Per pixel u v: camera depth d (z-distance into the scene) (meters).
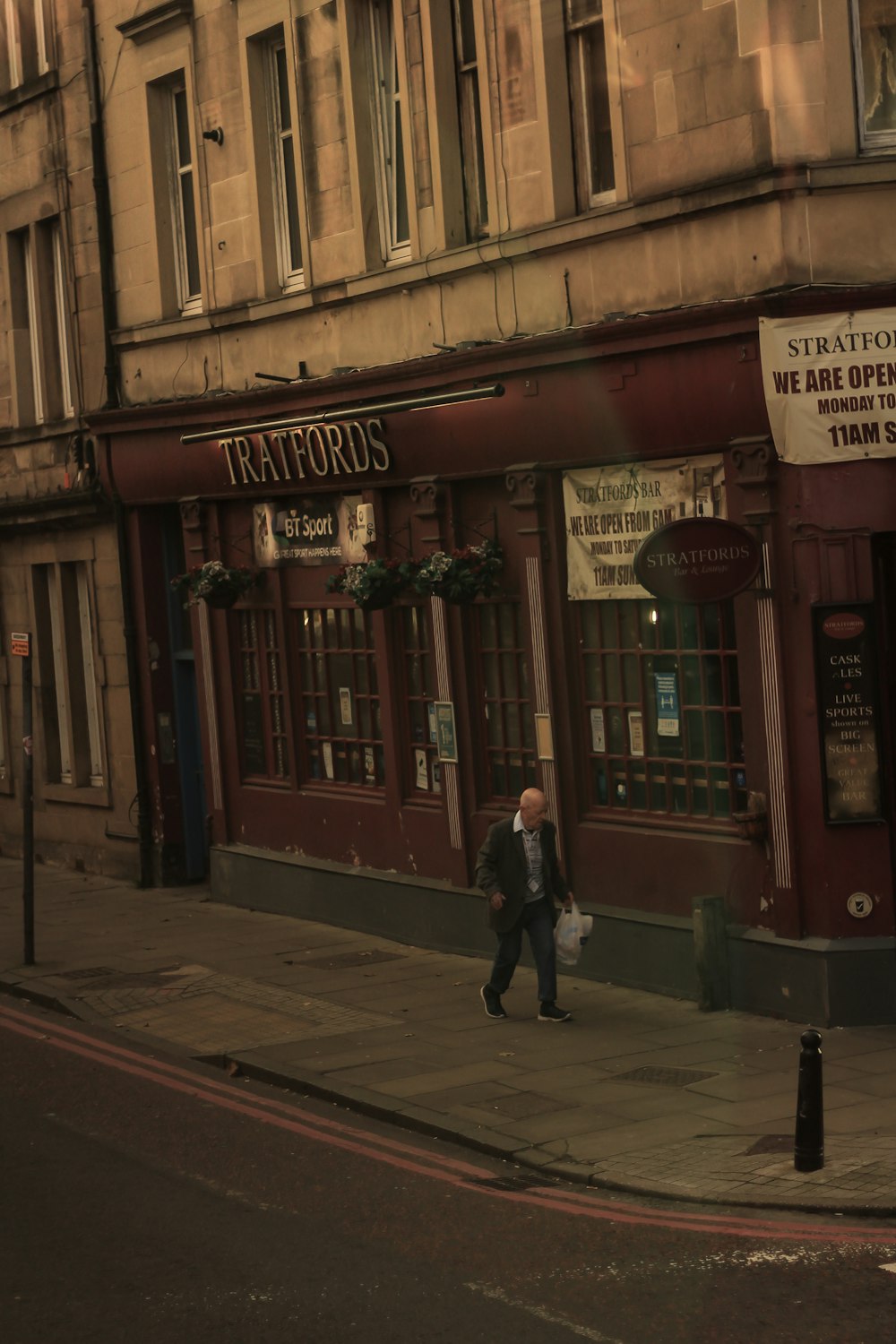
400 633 16.09
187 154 19.11
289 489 17.03
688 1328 6.85
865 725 11.84
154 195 19.16
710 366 12.25
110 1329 7.19
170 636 20.17
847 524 11.80
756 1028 12.03
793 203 11.73
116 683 20.81
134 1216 8.75
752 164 11.87
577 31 13.64
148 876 20.41
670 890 13.23
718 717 12.85
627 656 13.62
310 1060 11.85
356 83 15.92
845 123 11.75
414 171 15.29
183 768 20.30
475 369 14.34
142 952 16.33
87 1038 13.12
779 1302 7.07
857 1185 8.43
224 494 18.08
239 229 17.78
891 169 11.70
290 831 17.83
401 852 16.14
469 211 14.98
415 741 16.09
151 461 19.19
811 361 11.72
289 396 16.70
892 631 12.21
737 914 12.66
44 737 22.84
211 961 15.63
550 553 14.04
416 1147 9.93
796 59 11.70
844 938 11.91
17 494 22.72
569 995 13.47
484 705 15.16
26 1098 11.41
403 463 15.41
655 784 13.48
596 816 13.98
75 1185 9.35
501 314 14.34
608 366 13.09
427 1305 7.25
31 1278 7.88
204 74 18.08
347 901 16.81
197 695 19.70
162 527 20.08
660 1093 10.55
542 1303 7.21
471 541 14.93
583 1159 9.33
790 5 11.68
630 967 13.55
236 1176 9.43
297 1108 10.91
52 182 21.25
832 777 11.84
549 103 13.70
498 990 12.86
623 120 12.95
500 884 12.77
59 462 21.56
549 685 14.16
